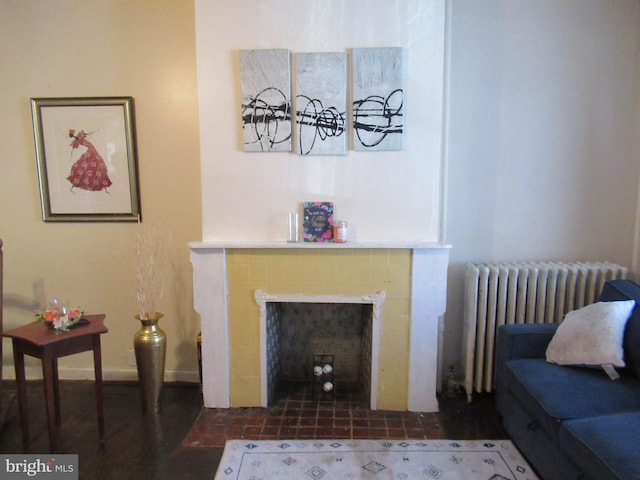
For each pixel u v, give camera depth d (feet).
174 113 8.87
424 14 7.47
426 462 6.69
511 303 8.26
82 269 9.41
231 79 7.72
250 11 7.57
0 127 9.05
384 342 8.07
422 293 7.91
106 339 9.57
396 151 7.75
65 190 9.16
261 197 7.94
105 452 7.02
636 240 8.80
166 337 9.12
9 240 9.37
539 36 8.49
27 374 9.62
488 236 8.99
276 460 6.75
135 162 9.00
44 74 8.88
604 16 8.41
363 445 7.14
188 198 9.07
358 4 7.49
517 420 6.88
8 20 8.76
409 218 7.88
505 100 8.64
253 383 8.30
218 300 8.09
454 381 8.95
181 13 8.63
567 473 5.42
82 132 8.97
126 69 8.81
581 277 8.25
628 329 6.62
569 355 6.66
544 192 8.86
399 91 7.57
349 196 7.88
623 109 8.61
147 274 9.22
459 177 8.85
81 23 8.73
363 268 7.90
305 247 7.77
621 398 5.84
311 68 7.58
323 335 9.32
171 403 8.61
